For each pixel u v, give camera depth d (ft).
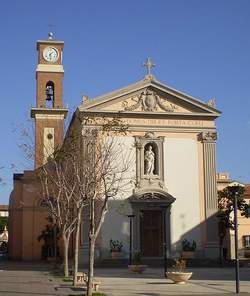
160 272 124.36
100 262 147.84
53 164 115.34
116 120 108.99
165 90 162.09
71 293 73.00
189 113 162.09
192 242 156.46
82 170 96.32
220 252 156.66
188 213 158.10
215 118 163.84
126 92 159.12
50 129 198.39
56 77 211.41
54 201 117.91
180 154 160.97
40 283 91.81
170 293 75.31
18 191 207.62
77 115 117.29
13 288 81.66
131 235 144.25
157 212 157.89
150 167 158.30
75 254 86.12
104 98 157.17
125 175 155.43
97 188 96.12
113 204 153.89
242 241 212.23
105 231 152.15
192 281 97.55
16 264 170.19
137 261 123.24
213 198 159.53
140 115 159.63
